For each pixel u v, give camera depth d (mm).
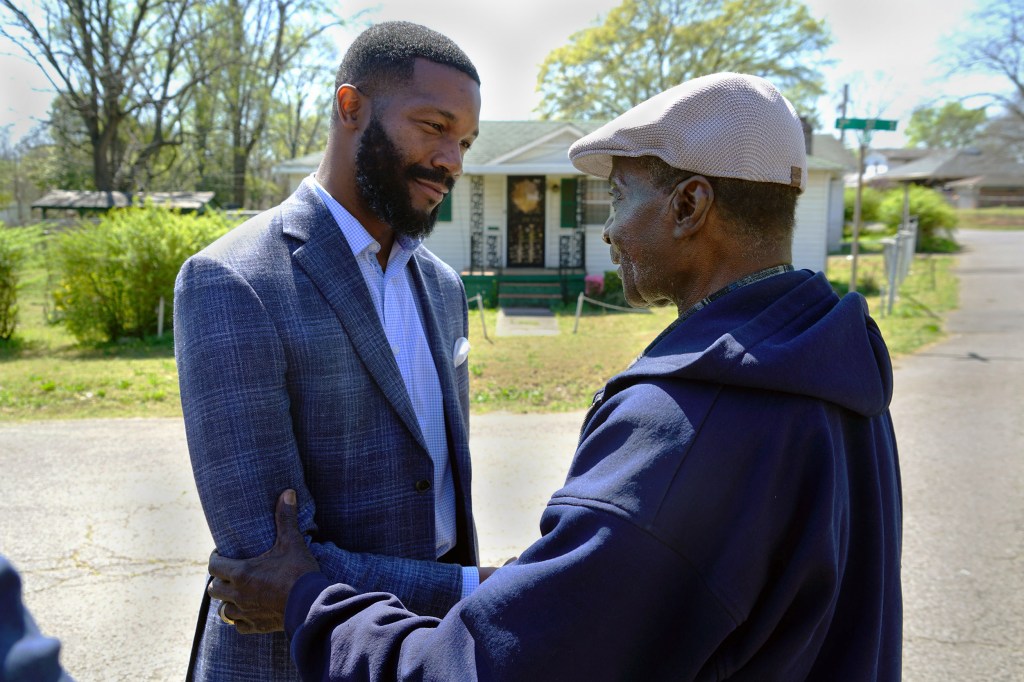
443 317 1858
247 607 1343
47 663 760
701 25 34875
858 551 1142
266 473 1376
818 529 1006
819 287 1197
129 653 3178
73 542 4211
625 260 1255
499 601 1005
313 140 40094
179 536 4301
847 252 27844
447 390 1751
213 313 1390
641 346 11094
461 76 1544
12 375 9016
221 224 12711
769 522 1007
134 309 11984
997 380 7973
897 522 1246
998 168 53875
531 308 16266
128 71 24984
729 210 1151
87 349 11539
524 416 7109
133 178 26734
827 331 1084
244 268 1443
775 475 1014
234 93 30891
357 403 1509
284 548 1347
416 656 1055
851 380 1074
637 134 1170
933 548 3994
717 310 1140
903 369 8648
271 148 39812
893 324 11930
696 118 1129
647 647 990
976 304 14273
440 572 1432
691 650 985
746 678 1045
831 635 1133
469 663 1004
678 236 1179
